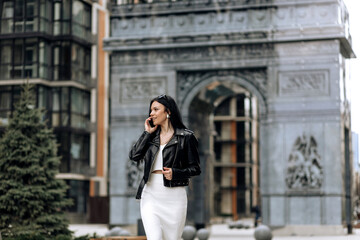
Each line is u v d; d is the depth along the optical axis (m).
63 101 57.03
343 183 38.34
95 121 60.94
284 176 38.41
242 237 38.47
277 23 39.19
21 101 25.70
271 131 38.91
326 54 38.56
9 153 24.75
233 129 96.06
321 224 37.69
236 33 39.41
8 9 56.22
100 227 50.50
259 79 39.59
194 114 42.22
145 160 8.41
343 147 38.97
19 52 55.78
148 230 8.16
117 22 41.84
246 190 95.25
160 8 41.09
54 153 25.97
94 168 60.44
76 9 58.53
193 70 40.50
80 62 59.28
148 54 41.31
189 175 8.36
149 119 8.57
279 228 38.09
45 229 24.62
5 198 24.11
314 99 38.50
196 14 40.56
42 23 56.06
